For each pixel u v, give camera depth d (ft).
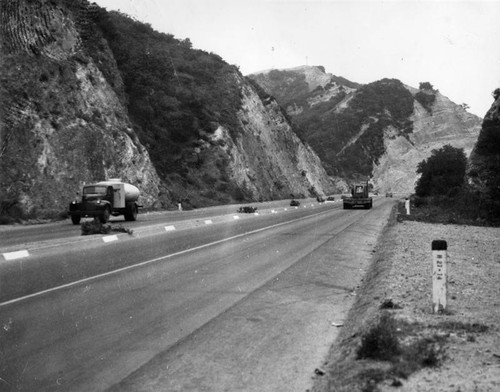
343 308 27.17
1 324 23.06
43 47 119.65
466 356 17.07
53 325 23.12
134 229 70.33
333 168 442.91
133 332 22.26
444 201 135.33
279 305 27.53
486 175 115.55
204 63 247.29
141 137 170.40
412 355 16.70
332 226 80.02
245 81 267.18
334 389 15.20
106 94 136.56
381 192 429.79
